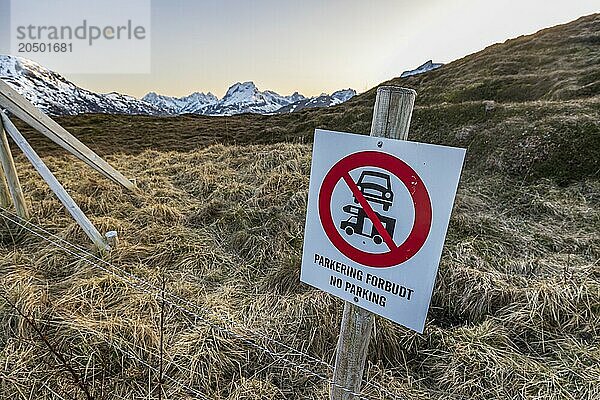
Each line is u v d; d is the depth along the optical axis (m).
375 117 1.10
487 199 5.30
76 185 5.62
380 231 1.14
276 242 3.89
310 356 2.29
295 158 6.88
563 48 15.53
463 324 2.69
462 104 9.30
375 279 1.19
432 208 1.01
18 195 4.18
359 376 1.39
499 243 3.71
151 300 2.70
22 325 2.31
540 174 5.85
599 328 2.45
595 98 7.95
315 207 1.31
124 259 3.50
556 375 2.08
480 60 18.48
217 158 8.16
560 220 4.48
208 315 2.61
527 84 11.93
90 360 2.07
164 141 13.95
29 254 3.55
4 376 1.97
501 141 6.82
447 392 2.08
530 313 2.55
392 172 1.07
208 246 3.90
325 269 1.33
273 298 2.97
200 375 2.11
